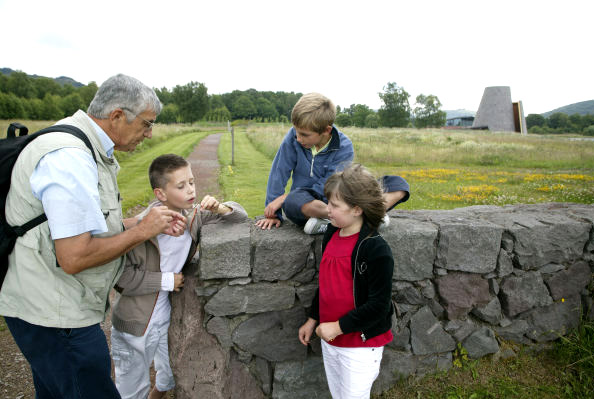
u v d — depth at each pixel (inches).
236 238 77.4
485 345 95.1
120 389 78.6
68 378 61.6
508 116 2667.3
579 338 98.4
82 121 61.5
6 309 57.6
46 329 58.9
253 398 86.0
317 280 85.3
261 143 860.6
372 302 62.9
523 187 416.8
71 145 55.9
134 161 554.3
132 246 60.8
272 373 88.0
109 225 63.9
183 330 78.8
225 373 81.5
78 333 60.6
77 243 54.7
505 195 358.6
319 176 90.5
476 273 91.6
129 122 63.5
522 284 93.9
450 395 88.8
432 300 91.0
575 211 105.5
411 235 84.7
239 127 2333.9
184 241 77.8
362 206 63.3
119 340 74.9
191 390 78.1
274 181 92.0
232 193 324.5
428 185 422.9
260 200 296.0
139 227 60.7
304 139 81.4
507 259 91.7
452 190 389.7
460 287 91.1
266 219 89.5
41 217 55.9
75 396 62.7
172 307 79.7
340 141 88.7
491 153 782.5
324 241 74.5
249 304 81.6
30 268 56.5
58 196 53.0
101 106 61.5
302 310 85.3
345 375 68.9
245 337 83.2
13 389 98.7
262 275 81.2
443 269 89.0
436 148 874.8
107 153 64.7
